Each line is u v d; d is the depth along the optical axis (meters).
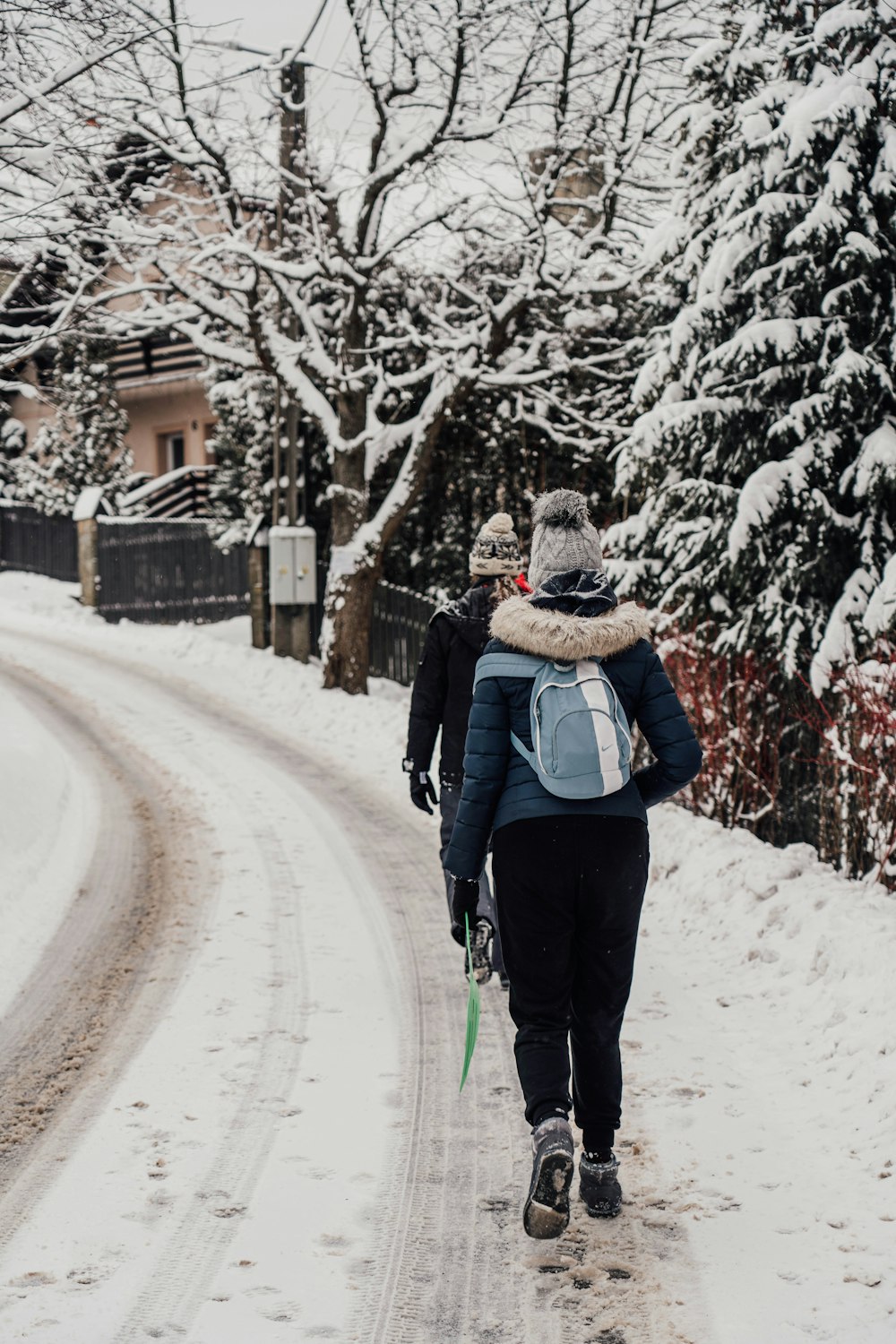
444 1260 2.95
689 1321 2.66
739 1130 3.63
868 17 7.51
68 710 12.89
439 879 6.95
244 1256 2.96
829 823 6.49
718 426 7.86
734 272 8.00
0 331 9.23
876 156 7.50
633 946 3.10
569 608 3.06
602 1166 3.10
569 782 2.91
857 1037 4.10
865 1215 3.08
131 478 27.39
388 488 16.73
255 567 17.86
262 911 6.25
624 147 13.82
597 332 15.50
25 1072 4.23
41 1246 3.01
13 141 7.34
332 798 9.29
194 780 9.82
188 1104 3.90
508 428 15.76
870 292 7.45
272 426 17.56
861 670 6.00
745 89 8.44
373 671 16.92
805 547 7.51
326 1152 3.55
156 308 14.16
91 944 5.76
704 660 7.82
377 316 15.88
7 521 25.61
